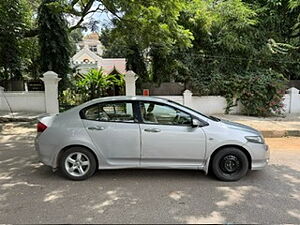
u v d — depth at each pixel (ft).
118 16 32.99
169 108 15.74
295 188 14.37
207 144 15.26
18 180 15.33
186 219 11.02
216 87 42.22
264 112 39.78
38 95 40.47
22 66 48.11
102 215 11.31
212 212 11.63
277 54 46.44
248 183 15.06
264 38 46.47
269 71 43.62
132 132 15.25
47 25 42.73
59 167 15.64
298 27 47.01
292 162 19.19
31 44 49.65
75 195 13.32
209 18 43.65
